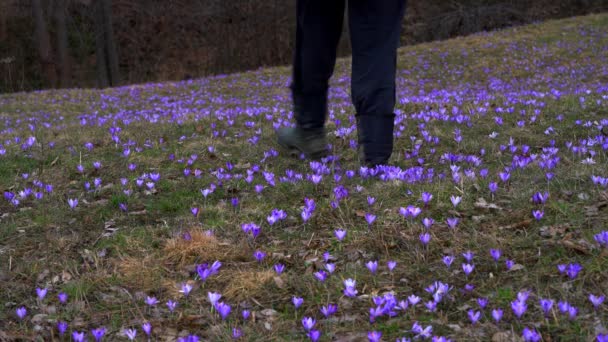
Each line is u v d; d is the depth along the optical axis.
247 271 2.69
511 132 5.53
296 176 3.96
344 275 2.58
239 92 17.06
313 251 2.90
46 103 15.54
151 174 4.14
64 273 2.77
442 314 2.21
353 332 2.13
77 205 3.83
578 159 4.24
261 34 30.28
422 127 5.74
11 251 3.09
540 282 2.35
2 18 28.20
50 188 4.02
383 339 2.07
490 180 3.63
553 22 25.34
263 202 3.65
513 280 2.40
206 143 5.58
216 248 2.92
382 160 3.74
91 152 5.48
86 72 29.25
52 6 27.27
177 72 29.67
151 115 10.43
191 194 3.98
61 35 26.83
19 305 2.50
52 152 5.48
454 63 19.50
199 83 19.09
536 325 2.04
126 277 2.68
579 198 3.14
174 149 5.47
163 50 30.41
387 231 2.98
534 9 32.81
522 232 2.83
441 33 31.81
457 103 7.71
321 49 3.85
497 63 18.81
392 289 2.45
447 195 3.37
